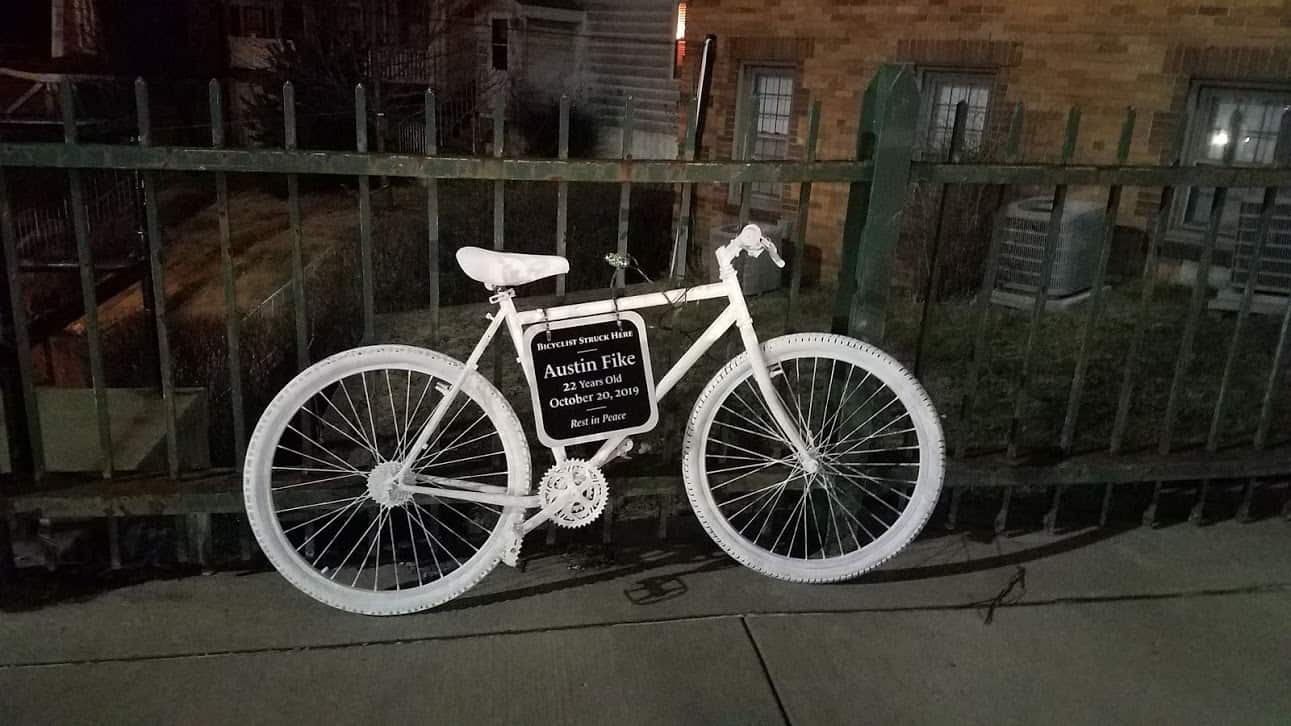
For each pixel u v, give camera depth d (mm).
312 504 2879
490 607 2863
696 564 3150
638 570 3102
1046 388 5578
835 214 8508
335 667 2566
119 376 5750
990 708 2527
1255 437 3480
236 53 15016
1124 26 7227
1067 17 7441
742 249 2795
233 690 2461
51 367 5547
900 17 8164
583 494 2803
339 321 7125
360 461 4031
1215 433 3412
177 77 14469
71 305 4445
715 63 9375
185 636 2664
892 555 3023
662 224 10031
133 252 5066
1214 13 6863
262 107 13695
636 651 2688
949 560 3232
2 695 2406
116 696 2420
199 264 9594
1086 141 7555
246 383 5887
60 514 2760
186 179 13250
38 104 11969
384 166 2621
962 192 7496
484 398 2766
